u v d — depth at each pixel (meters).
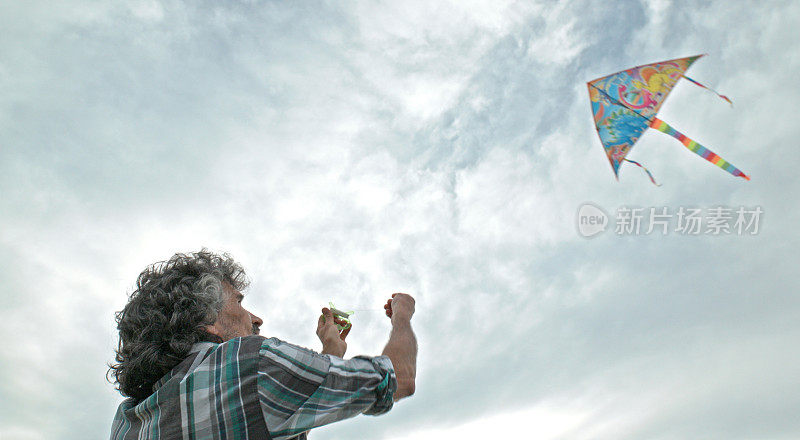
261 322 1.37
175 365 1.08
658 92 5.65
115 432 1.12
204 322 1.12
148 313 1.10
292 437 1.04
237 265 1.30
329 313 1.54
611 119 5.66
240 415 1.00
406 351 1.24
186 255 1.24
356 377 1.07
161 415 1.01
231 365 1.03
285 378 1.03
